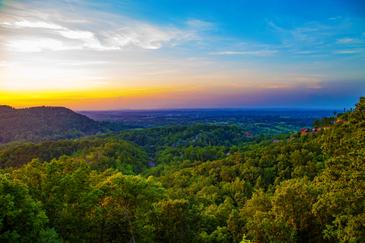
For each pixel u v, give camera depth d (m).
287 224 26.80
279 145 112.19
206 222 44.53
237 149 160.50
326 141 28.02
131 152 148.12
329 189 23.16
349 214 19.47
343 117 45.59
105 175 44.88
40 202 21.64
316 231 27.41
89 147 138.75
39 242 19.09
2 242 17.42
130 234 27.94
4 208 18.00
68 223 24.25
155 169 135.88
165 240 30.33
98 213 26.34
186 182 103.12
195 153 164.50
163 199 32.62
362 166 20.12
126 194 27.38
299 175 75.69
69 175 25.45
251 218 36.88
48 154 121.31
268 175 88.94
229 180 95.06
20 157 115.38
